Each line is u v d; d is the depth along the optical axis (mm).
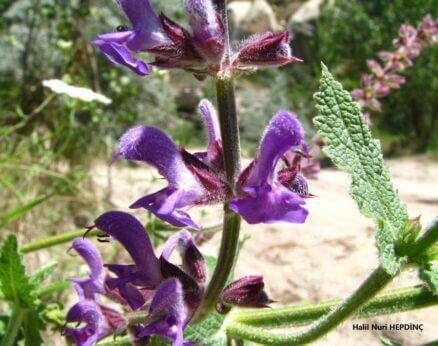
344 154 98
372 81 211
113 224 102
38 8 402
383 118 842
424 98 811
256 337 119
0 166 233
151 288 104
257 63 95
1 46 413
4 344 122
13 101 342
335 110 100
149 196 96
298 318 126
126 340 127
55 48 388
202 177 96
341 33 833
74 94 166
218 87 96
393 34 808
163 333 95
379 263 103
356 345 168
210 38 91
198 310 106
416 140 825
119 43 92
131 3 94
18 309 123
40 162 265
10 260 118
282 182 97
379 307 119
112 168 325
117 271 104
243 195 94
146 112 446
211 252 160
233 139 97
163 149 98
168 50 94
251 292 106
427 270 99
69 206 257
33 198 245
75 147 306
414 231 99
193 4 91
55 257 214
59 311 146
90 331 111
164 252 110
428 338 168
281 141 92
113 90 383
